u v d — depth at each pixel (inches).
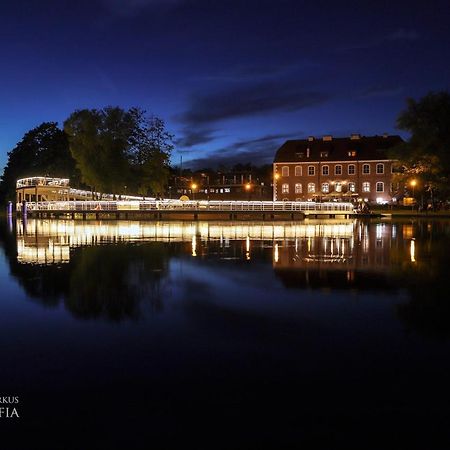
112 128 2485.2
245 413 231.6
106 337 346.6
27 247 934.4
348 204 2463.1
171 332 358.3
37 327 370.9
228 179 5231.3
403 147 2257.6
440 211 2677.2
